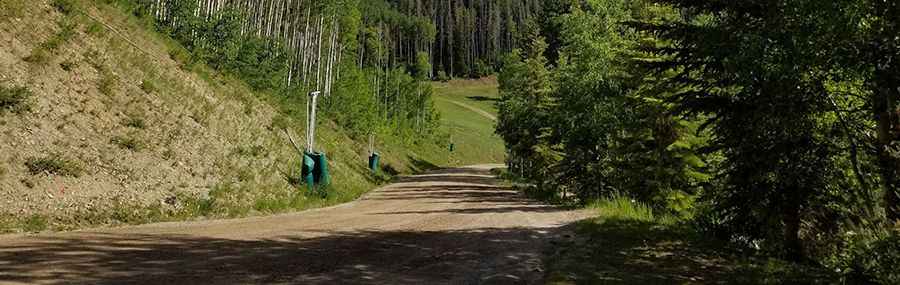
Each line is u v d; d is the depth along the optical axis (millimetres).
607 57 20984
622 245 10453
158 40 24047
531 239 11164
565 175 24625
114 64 17703
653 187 18766
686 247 10523
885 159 9258
